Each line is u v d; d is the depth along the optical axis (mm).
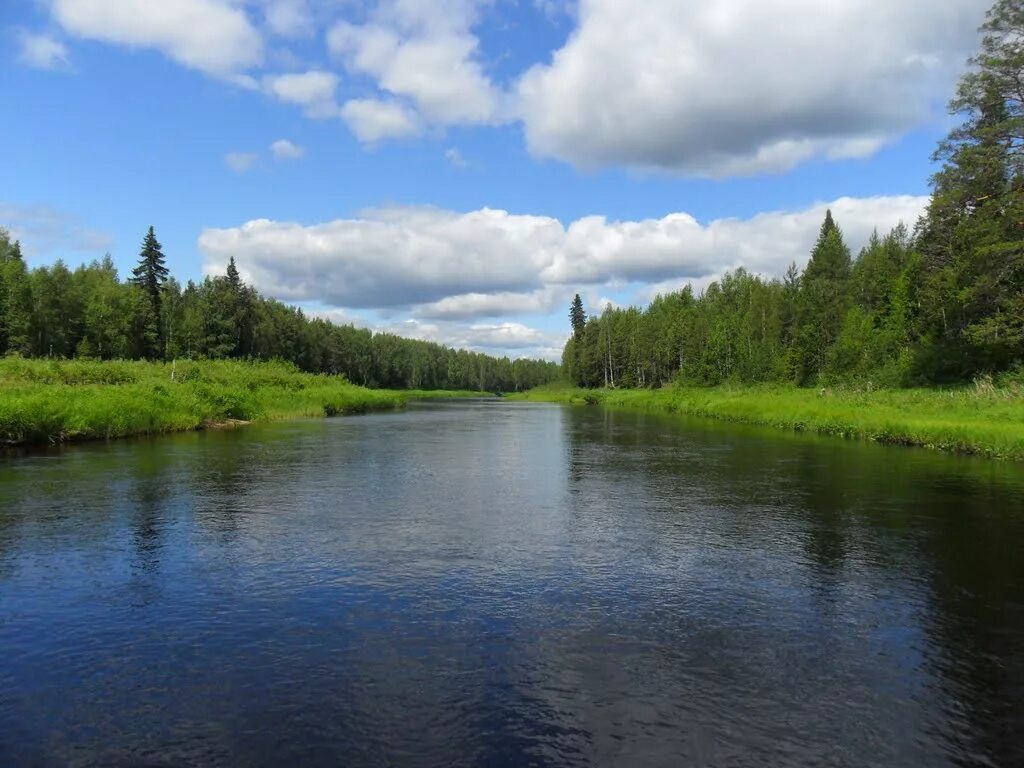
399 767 4766
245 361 76688
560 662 6477
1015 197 31688
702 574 9281
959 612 7844
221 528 11867
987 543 10953
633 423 42844
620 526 12195
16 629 7262
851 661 6539
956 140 35781
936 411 31719
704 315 89438
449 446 26641
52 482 16641
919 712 5582
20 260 79562
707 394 65750
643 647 6836
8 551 10281
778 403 43781
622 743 5090
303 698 5762
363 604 8039
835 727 5348
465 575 9188
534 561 9875
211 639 6996
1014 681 6145
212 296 93375
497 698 5770
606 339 114062
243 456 22375
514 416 52750
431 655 6625
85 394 29469
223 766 4785
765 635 7156
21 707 5629
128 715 5488
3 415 23594
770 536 11422
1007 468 19672
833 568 9562
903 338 50281
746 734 5230
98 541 10898
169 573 9219
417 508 13805
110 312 75500
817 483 17078
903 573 9344
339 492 15656
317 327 118062
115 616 7637
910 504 14211
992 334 35062
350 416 50906
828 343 63000
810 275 82500
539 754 4934
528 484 16969
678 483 17141
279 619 7551
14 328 66250
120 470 18797
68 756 4922
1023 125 31062
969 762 4883
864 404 37781
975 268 36156
